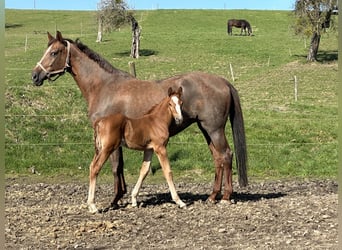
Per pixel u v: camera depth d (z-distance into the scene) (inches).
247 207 204.8
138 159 295.9
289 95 547.5
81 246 158.4
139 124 198.5
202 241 161.9
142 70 732.7
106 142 194.2
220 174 213.2
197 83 208.1
